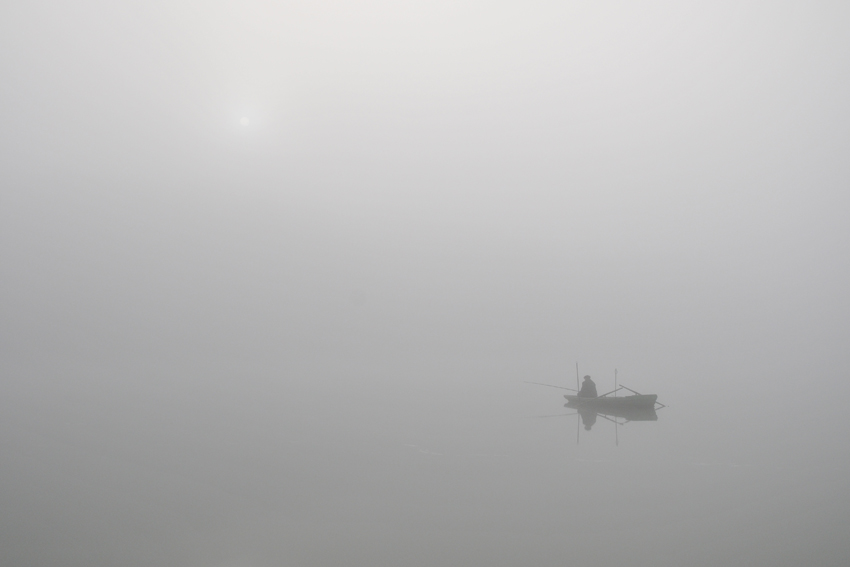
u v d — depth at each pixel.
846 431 26.25
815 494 16.84
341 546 13.38
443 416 31.17
